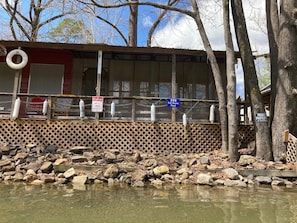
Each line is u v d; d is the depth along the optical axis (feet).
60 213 13.08
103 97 30.27
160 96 37.58
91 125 29.68
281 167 23.97
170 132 30.14
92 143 29.43
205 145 30.25
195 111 35.86
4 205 14.12
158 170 22.57
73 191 17.93
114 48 31.40
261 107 27.50
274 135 27.12
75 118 30.07
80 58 37.60
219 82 29.78
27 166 22.79
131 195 17.17
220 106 29.43
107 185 20.17
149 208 14.28
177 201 15.81
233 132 26.07
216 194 17.84
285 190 19.48
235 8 29.73
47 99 30.09
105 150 28.43
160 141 29.91
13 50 31.45
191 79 37.78
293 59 27.61
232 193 18.24
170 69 38.14
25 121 29.27
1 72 35.81
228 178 22.04
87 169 22.76
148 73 38.01
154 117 30.04
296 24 27.35
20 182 20.31
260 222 12.32
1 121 29.04
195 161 25.25
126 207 14.39
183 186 20.29
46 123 29.45
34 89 36.11
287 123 26.76
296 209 14.46
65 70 37.04
